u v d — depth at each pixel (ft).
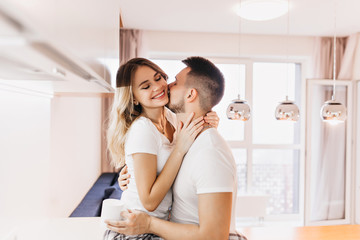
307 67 13.98
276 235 7.11
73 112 7.27
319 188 13.15
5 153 3.35
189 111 3.44
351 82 12.91
